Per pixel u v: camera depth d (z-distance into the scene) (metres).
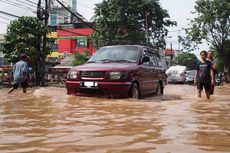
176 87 18.75
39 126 4.63
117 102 7.81
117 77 8.57
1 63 37.25
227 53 44.22
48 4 22.31
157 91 11.38
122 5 39.00
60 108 6.68
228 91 15.56
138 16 39.97
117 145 3.48
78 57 41.47
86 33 56.97
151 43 41.47
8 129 4.41
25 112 6.09
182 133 4.12
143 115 5.70
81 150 3.27
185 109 6.62
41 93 10.59
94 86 8.73
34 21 21.05
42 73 21.16
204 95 11.48
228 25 42.72
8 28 21.08
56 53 56.38
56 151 3.24
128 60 9.54
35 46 21.17
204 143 3.57
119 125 4.70
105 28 39.19
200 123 4.90
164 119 5.25
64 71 24.59
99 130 4.32
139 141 3.66
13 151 3.26
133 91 8.96
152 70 10.50
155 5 40.12
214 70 10.15
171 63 62.16
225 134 4.08
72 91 9.19
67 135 4.00
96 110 6.37
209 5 41.94
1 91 13.41
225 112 6.22
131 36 38.16
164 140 3.71
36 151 3.25
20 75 11.72
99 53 10.01
